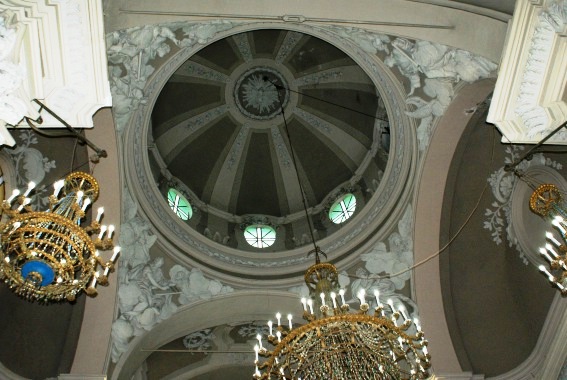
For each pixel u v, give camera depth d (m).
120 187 9.88
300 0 7.09
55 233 5.79
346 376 7.08
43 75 5.62
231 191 14.09
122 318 9.91
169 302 10.43
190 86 13.94
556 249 9.14
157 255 10.66
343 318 6.76
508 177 9.99
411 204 10.45
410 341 7.00
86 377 9.25
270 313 11.15
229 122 14.60
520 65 6.05
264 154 14.56
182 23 8.23
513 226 10.04
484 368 9.86
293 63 14.15
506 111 6.36
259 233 13.24
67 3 5.35
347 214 12.34
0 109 5.45
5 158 8.97
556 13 5.61
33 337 9.24
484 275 10.39
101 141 9.34
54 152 9.27
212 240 11.84
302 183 14.16
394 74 9.38
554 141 6.63
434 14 7.02
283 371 7.02
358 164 13.35
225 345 11.92
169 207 11.30
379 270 10.64
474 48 7.03
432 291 10.26
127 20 7.00
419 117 9.77
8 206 5.83
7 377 8.51
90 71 5.73
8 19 5.12
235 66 14.12
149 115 10.24
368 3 7.07
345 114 14.03
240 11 7.13
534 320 9.66
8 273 5.78
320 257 11.23
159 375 11.81
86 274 6.08
